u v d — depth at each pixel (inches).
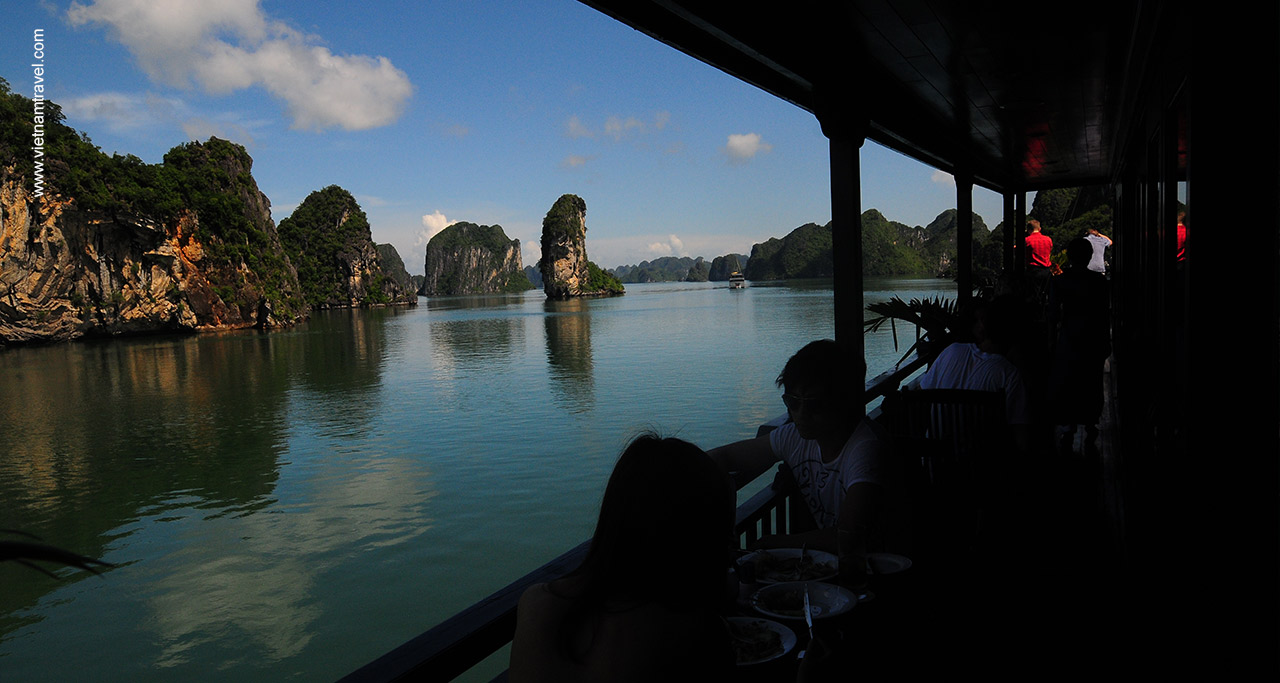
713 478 39.7
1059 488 176.4
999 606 110.9
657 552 37.7
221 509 873.5
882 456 77.1
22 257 2635.3
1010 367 127.0
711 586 39.3
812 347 77.5
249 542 757.3
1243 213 76.8
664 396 1405.0
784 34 145.9
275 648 534.9
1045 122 269.7
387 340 2979.8
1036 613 108.5
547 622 39.7
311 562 691.4
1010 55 180.7
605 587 38.7
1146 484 159.3
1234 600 77.0
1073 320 199.2
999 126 276.1
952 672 81.6
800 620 62.9
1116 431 240.1
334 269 6702.8
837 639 46.8
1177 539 103.0
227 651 534.3
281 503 880.3
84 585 671.8
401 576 649.0
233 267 3511.3
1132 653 96.3
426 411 1392.7
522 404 1408.7
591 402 1385.3
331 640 543.2
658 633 37.8
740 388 1454.2
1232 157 76.7
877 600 67.4
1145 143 188.2
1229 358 77.7
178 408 1530.5
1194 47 78.3
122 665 525.3
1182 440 97.0
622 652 37.8
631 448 40.8
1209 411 78.9
